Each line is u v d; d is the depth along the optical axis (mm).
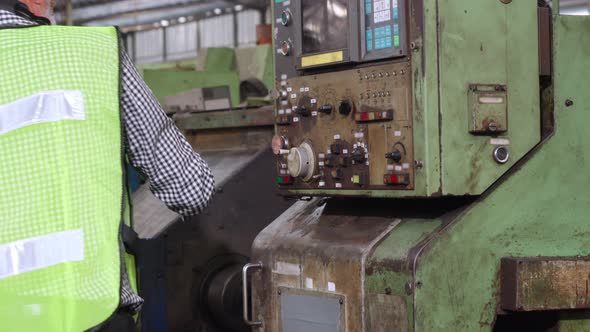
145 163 1864
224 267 3510
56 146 1704
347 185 2514
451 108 2303
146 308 3301
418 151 2297
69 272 1674
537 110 2445
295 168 2623
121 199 1770
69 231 1687
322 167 2602
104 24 19969
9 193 1684
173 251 3387
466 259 2318
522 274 2336
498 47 2375
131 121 1826
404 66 2332
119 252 1741
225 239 3521
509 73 2395
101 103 1749
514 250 2395
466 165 2326
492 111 2340
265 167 3641
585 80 2541
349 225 2607
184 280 3416
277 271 2719
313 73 2633
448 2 2297
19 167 1692
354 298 2422
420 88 2283
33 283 1668
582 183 2514
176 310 3395
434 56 2281
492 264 2361
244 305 2779
